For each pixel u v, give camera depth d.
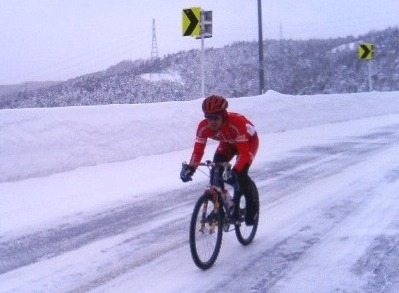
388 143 13.10
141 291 4.50
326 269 4.92
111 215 6.93
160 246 5.72
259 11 23.03
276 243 5.77
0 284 4.69
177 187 8.57
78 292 4.49
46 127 9.52
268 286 4.57
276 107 16.47
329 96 19.36
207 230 5.05
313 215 6.83
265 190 8.30
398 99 23.41
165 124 12.14
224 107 4.98
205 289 4.52
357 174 9.36
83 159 10.02
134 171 9.79
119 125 10.97
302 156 11.45
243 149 5.25
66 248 5.65
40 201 7.58
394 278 4.64
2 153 8.71
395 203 7.24
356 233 5.99
